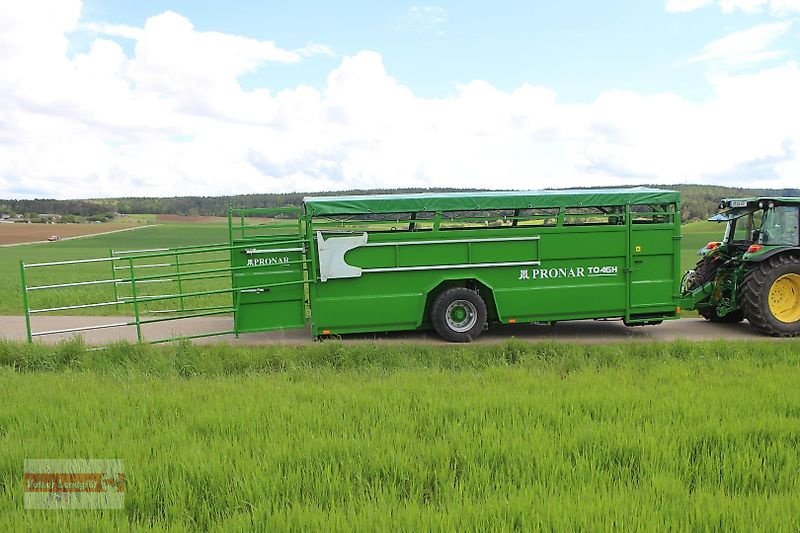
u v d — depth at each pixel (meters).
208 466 4.81
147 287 23.25
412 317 10.82
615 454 5.14
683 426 5.58
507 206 10.71
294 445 5.32
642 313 11.27
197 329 12.71
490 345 10.01
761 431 5.48
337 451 5.17
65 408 6.57
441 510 4.11
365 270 10.66
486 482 4.57
